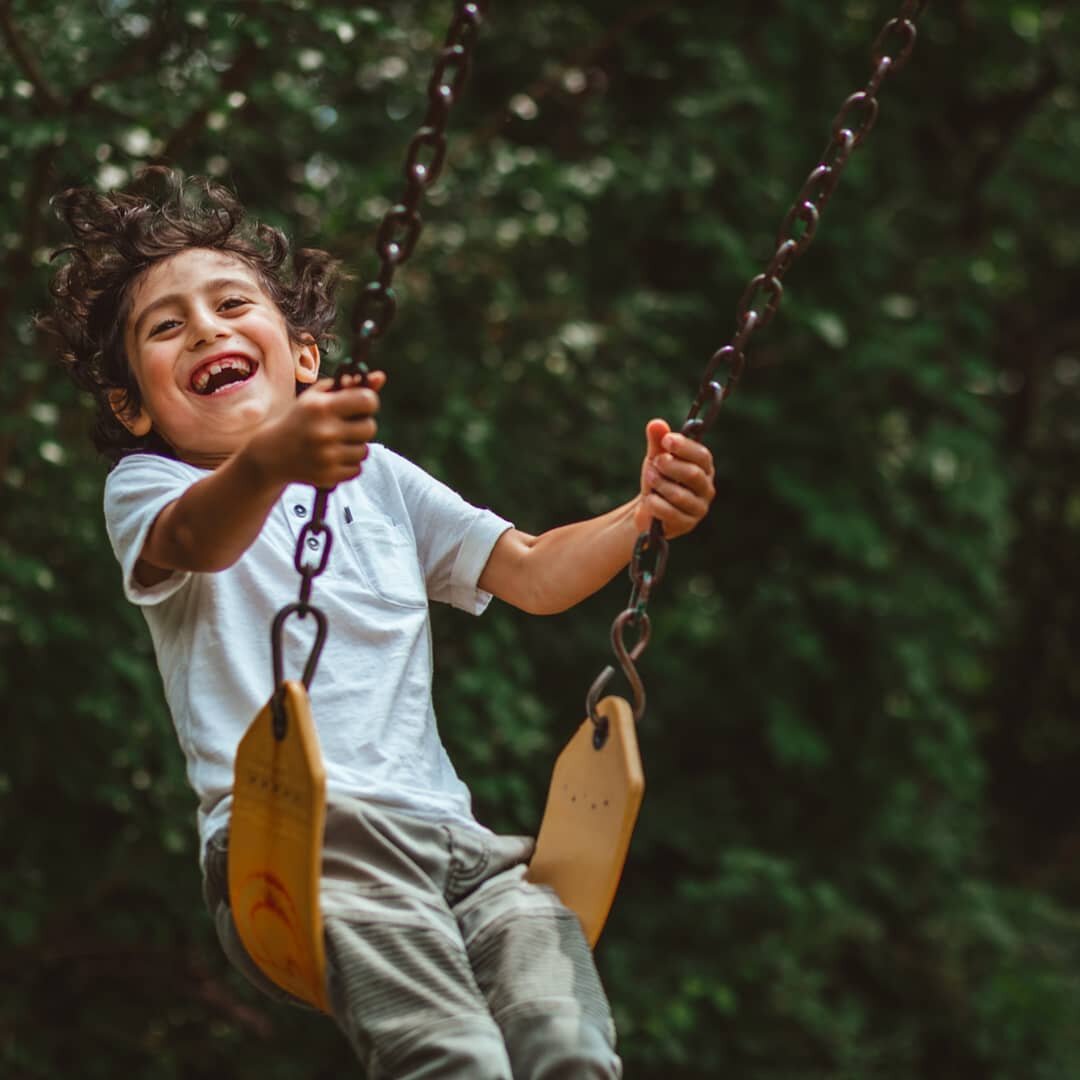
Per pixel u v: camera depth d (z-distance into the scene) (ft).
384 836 7.12
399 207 6.57
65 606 19.10
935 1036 27.45
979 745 41.93
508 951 7.00
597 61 26.66
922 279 28.48
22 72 16.44
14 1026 20.06
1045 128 31.17
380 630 7.75
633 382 25.02
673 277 27.04
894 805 28.17
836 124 8.11
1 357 18.03
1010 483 29.45
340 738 7.38
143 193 11.02
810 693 27.71
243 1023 21.29
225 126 17.62
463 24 6.57
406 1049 6.41
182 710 7.57
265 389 8.00
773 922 25.27
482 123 25.25
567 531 8.46
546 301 24.11
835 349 26.91
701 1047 24.17
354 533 8.12
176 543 6.95
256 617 7.63
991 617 29.58
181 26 17.67
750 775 27.89
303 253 9.59
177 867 20.24
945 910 28.45
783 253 8.02
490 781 21.38
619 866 7.20
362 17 16.47
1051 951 29.91
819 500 26.76
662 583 27.25
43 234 18.31
